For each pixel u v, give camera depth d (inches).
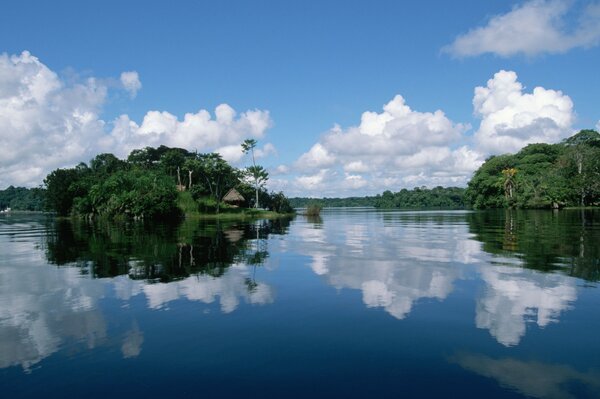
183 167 3218.5
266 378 213.5
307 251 716.0
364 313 325.1
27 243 933.2
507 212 3009.4
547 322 296.8
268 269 525.3
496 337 268.7
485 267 518.0
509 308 332.8
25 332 288.8
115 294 394.0
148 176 2632.9
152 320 311.7
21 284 448.1
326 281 446.3
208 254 681.0
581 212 2527.1
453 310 330.0
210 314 325.7
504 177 3988.7
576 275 458.3
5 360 240.5
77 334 283.0
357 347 254.4
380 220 2073.1
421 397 192.2
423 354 242.5
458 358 236.5
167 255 669.3
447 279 447.5
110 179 2677.2
